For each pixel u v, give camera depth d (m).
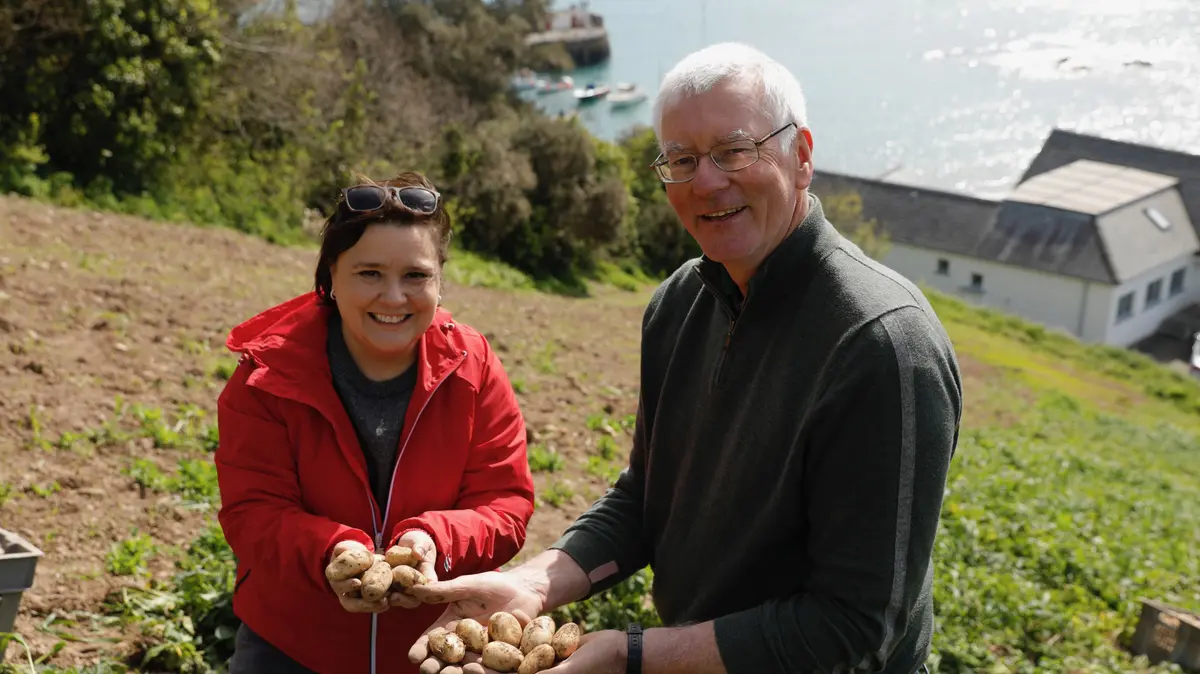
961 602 6.25
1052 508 9.12
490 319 12.81
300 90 22.66
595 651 2.49
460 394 2.91
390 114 27.77
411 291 2.73
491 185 26.30
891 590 2.37
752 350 2.57
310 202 21.55
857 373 2.35
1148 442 17.00
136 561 4.78
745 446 2.57
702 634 2.48
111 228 12.86
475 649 2.60
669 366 2.84
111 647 4.19
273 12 22.64
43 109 16.50
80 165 16.95
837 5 127.56
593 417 8.65
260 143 21.72
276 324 2.87
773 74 2.52
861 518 2.36
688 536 2.77
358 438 2.86
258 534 2.72
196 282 10.61
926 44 111.44
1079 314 50.16
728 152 2.47
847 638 2.39
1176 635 6.39
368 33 30.16
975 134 82.06
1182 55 102.06
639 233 35.28
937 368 2.38
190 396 7.15
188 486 5.68
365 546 2.70
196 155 19.23
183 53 17.98
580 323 14.66
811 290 2.48
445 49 37.25
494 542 2.86
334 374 2.86
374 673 2.89
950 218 53.28
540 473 7.20
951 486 8.95
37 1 16.14
